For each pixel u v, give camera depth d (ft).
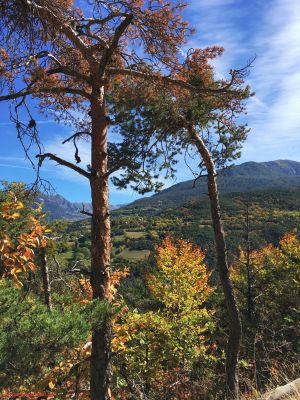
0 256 18.85
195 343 50.08
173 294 62.28
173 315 57.57
